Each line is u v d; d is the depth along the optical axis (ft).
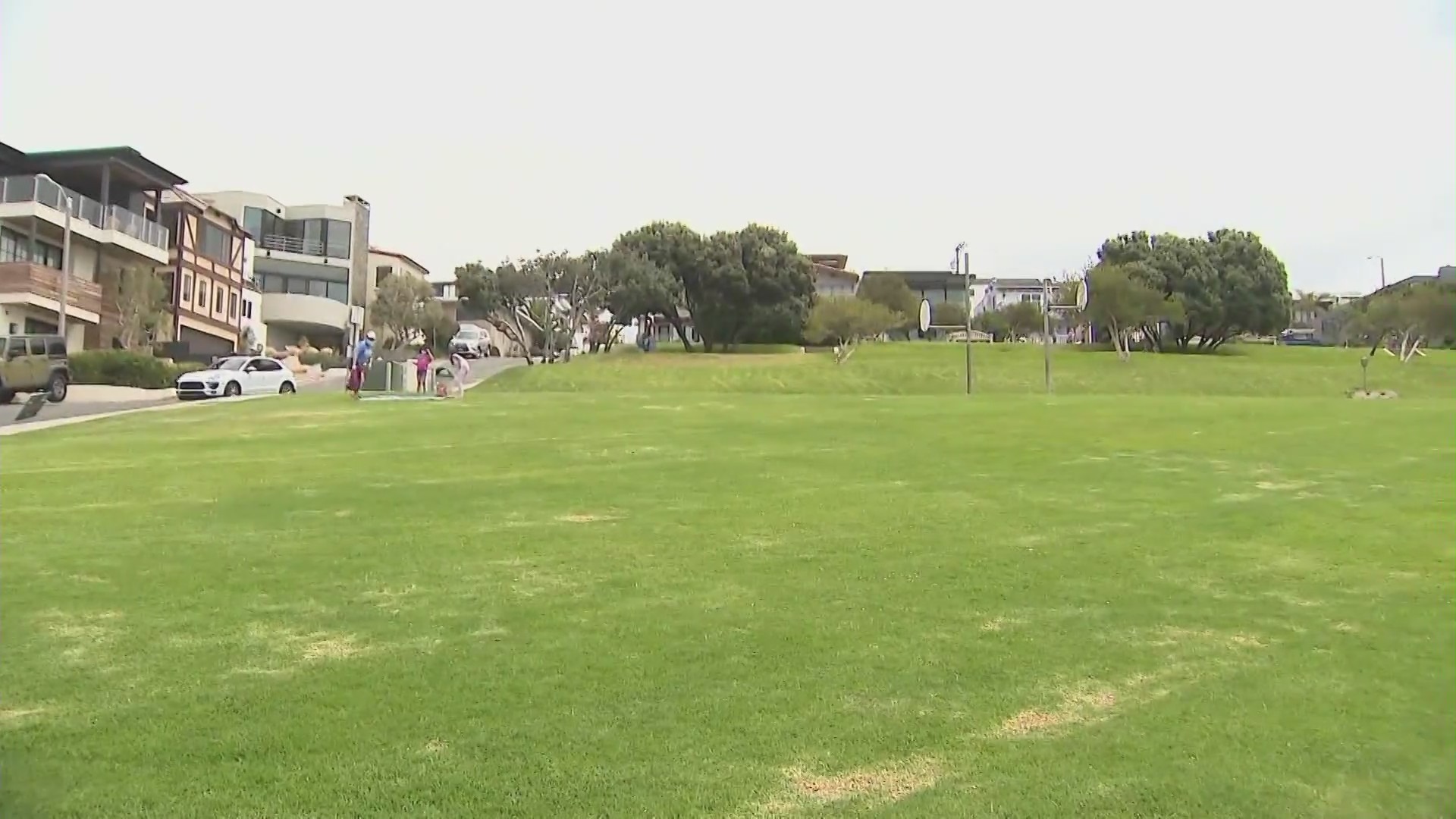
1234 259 214.69
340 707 15.75
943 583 23.16
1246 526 29.53
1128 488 36.29
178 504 33.27
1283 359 186.91
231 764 13.71
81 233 135.85
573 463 43.16
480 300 201.05
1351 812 12.50
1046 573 24.04
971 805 12.62
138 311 140.87
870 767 13.69
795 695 16.26
